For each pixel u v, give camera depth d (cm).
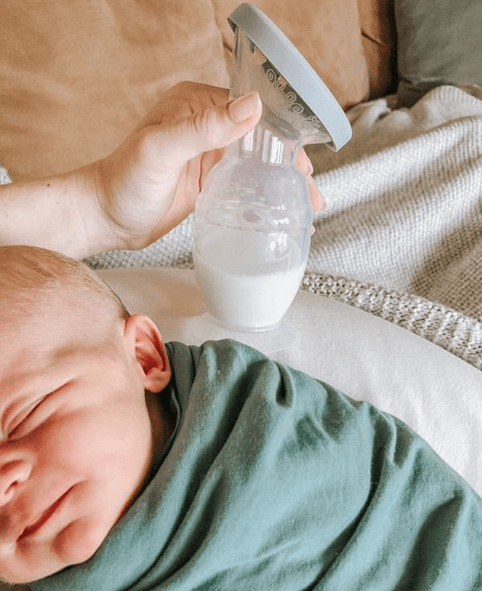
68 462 52
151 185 72
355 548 56
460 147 117
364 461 60
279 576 56
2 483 49
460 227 109
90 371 55
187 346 68
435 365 75
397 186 115
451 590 56
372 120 145
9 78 101
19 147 102
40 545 52
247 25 54
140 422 57
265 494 55
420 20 153
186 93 79
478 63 153
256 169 69
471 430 71
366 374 72
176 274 85
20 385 52
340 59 155
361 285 90
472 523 60
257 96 57
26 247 62
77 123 105
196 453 57
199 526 55
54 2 104
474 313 97
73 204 77
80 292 59
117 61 110
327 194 111
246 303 69
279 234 67
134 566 54
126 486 55
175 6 120
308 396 64
